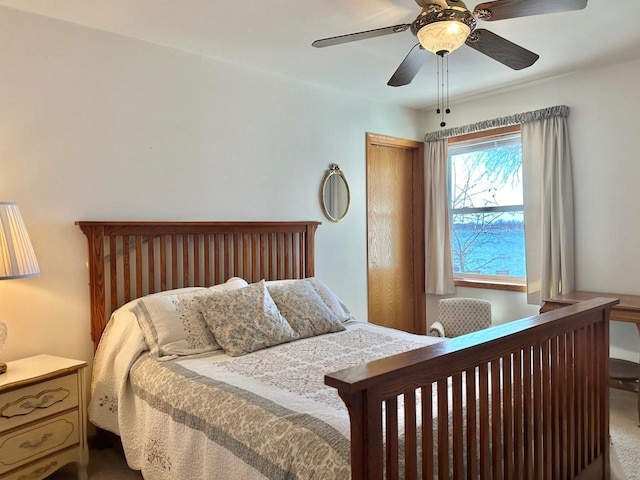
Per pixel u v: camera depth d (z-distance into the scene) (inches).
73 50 101.0
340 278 156.8
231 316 98.7
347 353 94.2
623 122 133.0
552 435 73.3
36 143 96.3
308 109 145.8
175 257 116.0
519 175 159.6
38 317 97.0
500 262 165.9
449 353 53.4
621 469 89.5
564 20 102.3
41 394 83.5
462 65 130.6
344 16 98.0
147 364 88.5
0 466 77.5
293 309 109.3
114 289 106.2
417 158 183.2
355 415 44.5
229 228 125.5
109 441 102.7
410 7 94.2
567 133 143.0
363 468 44.8
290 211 141.6
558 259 142.9
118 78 107.6
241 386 74.5
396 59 124.6
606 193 136.9
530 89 151.8
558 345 74.9
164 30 105.3
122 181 108.4
